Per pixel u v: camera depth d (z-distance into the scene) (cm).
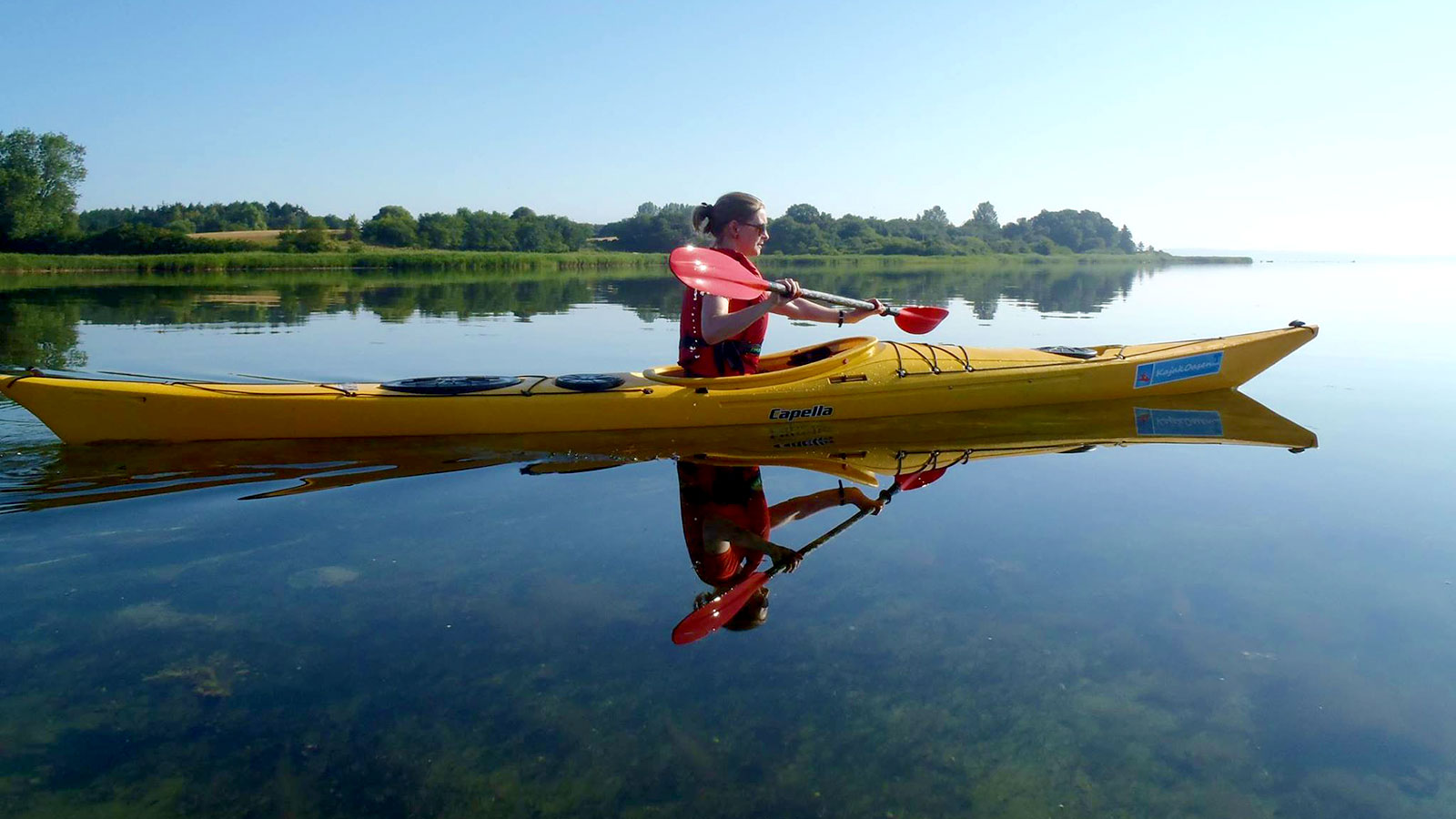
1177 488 347
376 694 191
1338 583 254
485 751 172
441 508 312
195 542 276
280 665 202
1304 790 166
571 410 425
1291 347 569
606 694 192
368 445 401
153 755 169
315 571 254
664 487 339
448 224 5303
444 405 415
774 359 504
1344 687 200
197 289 1634
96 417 384
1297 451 407
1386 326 1000
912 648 214
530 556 267
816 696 193
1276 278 2792
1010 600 241
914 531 295
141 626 219
